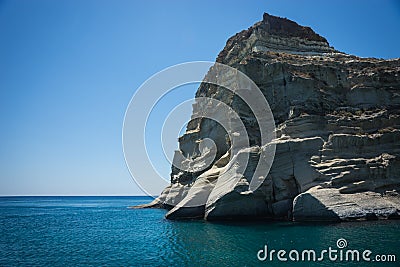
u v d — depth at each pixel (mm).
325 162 33344
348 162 33031
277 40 54875
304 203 30250
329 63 44469
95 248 25219
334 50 57406
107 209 83062
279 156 34719
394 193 32094
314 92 40125
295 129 36250
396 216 29641
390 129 36062
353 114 38906
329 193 30391
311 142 34500
